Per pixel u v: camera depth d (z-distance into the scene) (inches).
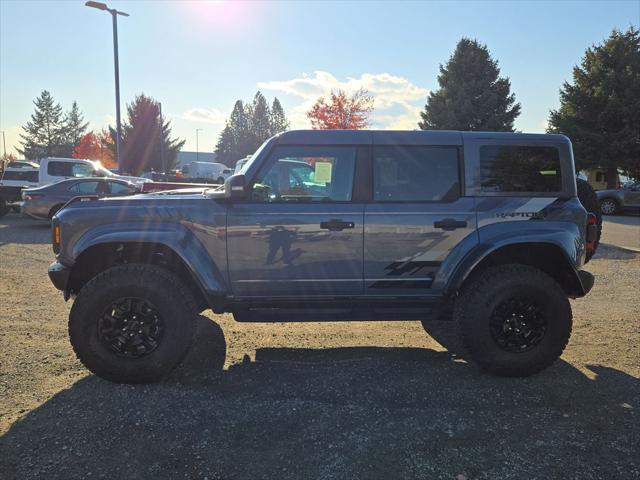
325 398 149.1
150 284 155.0
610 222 673.6
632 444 125.0
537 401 148.0
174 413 138.6
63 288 165.5
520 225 165.5
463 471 114.0
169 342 156.2
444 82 1486.2
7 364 170.4
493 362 162.2
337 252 163.2
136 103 2106.3
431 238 163.8
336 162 167.0
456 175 167.8
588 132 1145.4
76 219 161.8
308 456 119.4
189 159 4333.2
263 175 165.5
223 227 161.2
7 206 657.0
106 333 155.9
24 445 122.2
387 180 166.7
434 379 163.3
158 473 112.6
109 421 134.0
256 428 131.6
